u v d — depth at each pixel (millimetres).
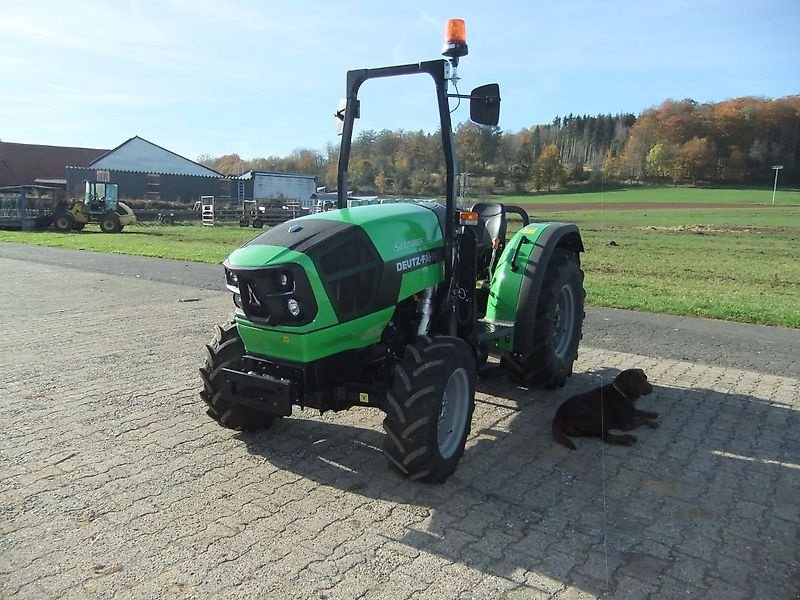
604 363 6668
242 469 3938
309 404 3871
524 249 5238
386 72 4402
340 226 3688
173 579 2805
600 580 2867
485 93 4098
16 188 29875
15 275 13047
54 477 3779
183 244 21172
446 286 4219
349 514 3406
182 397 5262
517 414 5078
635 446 4438
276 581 2799
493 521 3365
